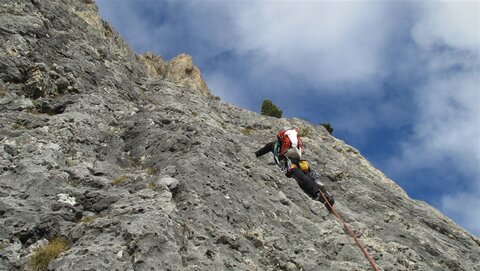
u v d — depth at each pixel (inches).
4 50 592.1
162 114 605.0
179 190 406.9
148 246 308.2
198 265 323.3
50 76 594.9
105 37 932.6
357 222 511.8
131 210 348.2
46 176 390.9
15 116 492.7
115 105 614.9
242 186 466.0
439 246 581.9
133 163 487.5
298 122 952.9
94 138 504.1
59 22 773.3
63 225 341.7
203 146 501.7
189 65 1269.7
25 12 709.9
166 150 495.8
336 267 389.1
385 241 524.1
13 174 393.1
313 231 453.7
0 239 322.7
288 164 461.1
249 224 415.2
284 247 397.4
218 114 830.5
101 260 292.2
